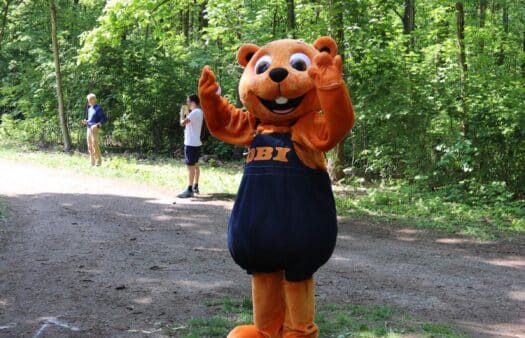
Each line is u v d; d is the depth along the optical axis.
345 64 13.20
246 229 3.72
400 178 14.52
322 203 3.78
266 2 16.88
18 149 20.41
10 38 24.95
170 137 20.98
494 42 16.88
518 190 13.09
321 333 4.99
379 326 5.28
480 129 13.26
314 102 3.81
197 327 5.09
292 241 3.63
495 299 6.58
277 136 3.87
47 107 21.88
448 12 15.95
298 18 16.06
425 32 17.98
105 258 7.46
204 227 9.52
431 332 5.18
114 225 9.44
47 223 9.41
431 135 13.68
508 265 8.09
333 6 12.66
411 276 7.35
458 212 11.36
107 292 6.12
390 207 11.65
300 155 3.79
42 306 5.68
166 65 20.66
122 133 21.14
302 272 3.71
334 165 14.38
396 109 13.28
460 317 5.90
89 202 11.30
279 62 3.81
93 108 16.03
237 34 16.33
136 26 19.70
